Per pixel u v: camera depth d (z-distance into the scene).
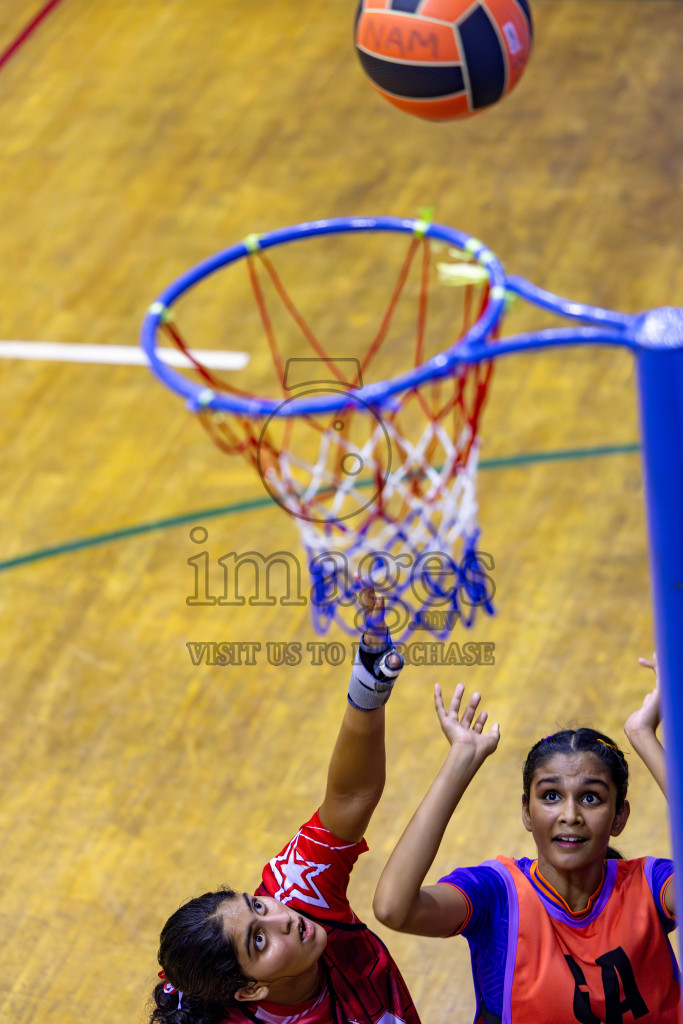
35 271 21.66
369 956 6.30
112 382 19.31
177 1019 5.96
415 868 5.80
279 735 13.84
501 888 6.27
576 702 13.70
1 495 17.55
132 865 12.52
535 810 6.22
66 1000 11.23
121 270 21.48
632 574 15.27
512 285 6.43
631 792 12.47
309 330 19.70
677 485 4.99
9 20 28.45
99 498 17.38
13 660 15.10
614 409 17.75
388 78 9.77
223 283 20.89
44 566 16.42
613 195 21.58
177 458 17.91
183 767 13.56
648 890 6.26
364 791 6.24
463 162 22.83
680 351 4.89
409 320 19.62
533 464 16.98
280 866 6.37
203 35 27.42
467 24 9.40
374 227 10.96
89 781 13.52
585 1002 5.99
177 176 23.55
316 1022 6.00
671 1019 6.12
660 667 5.23
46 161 24.38
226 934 5.72
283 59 26.34
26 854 12.73
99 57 27.11
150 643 15.18
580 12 26.05
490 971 6.17
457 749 6.15
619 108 23.52
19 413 18.89
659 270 19.98
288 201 22.58
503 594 15.12
